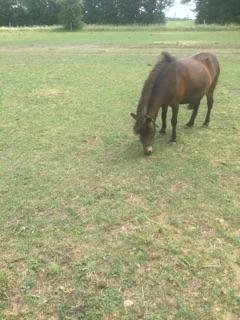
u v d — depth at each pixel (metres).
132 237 5.32
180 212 5.92
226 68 17.25
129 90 13.25
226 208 6.02
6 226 5.59
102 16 62.53
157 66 7.59
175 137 8.45
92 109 11.08
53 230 5.49
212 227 5.56
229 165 7.50
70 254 5.00
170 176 7.01
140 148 8.24
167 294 4.37
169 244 5.16
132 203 6.15
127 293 4.38
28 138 8.91
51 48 26.48
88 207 6.03
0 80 15.16
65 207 6.05
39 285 4.50
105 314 4.11
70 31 44.03
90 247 5.12
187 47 25.39
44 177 7.01
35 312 4.14
